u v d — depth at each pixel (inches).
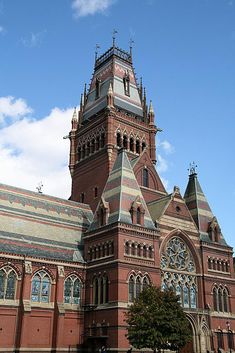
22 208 2906.0
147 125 3764.8
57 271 2581.2
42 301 2485.2
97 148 3540.8
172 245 2883.9
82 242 2955.2
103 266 2588.6
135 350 2341.3
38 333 2393.0
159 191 3363.7
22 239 2659.9
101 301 2536.9
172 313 2107.5
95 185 3410.4
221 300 2994.6
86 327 2546.8
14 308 2359.7
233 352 2854.3
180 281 2827.3
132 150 3575.3
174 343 2086.6
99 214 2783.0
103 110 3563.0
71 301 2600.9
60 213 3100.4
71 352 2452.0
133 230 2623.0
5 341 2272.4
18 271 2442.2
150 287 2282.2
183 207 3048.7
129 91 3838.6
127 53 4047.7
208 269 2997.0
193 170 3459.6
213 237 3144.7
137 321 2068.2
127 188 2795.3
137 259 2573.8
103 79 3873.0
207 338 2751.0
